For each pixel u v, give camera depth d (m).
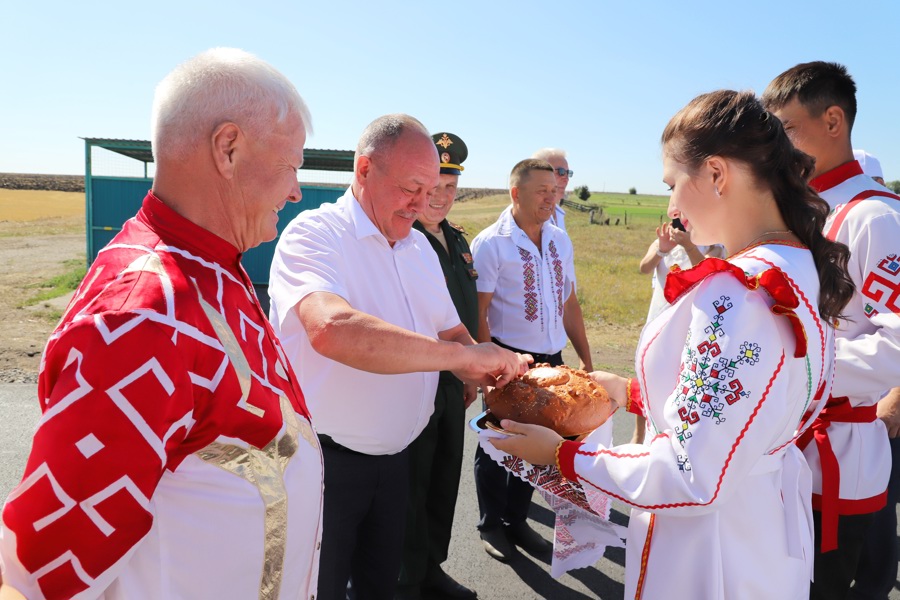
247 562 1.16
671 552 1.48
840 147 2.20
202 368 1.05
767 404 1.26
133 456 0.94
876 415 2.07
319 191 11.55
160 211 1.14
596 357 7.55
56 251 16.95
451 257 3.12
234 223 1.20
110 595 1.06
